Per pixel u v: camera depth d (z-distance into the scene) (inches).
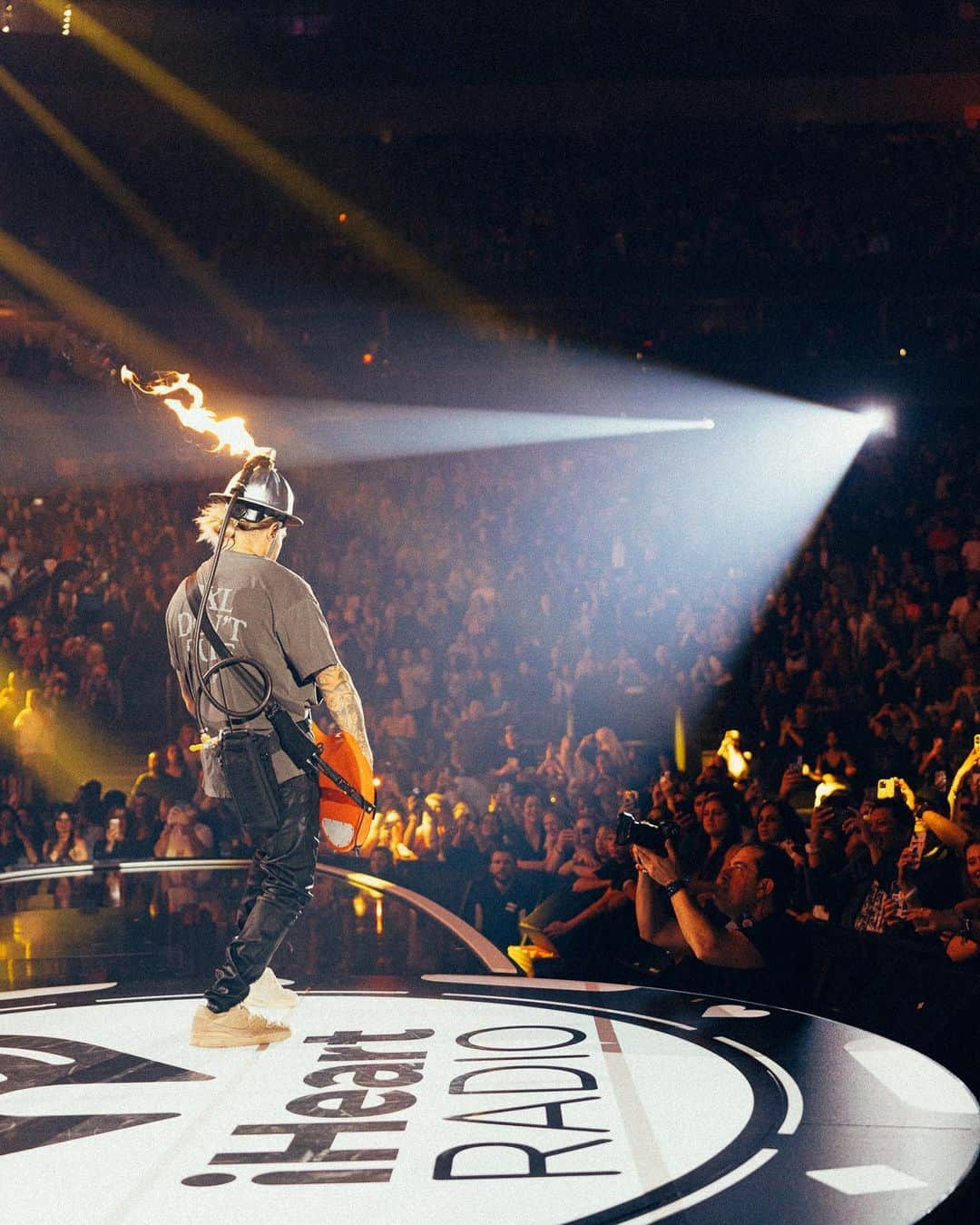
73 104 1122.0
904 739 482.3
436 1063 127.2
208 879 339.0
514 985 170.9
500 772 501.7
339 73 1092.5
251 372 1074.7
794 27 1058.1
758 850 182.1
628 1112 108.0
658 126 1152.2
